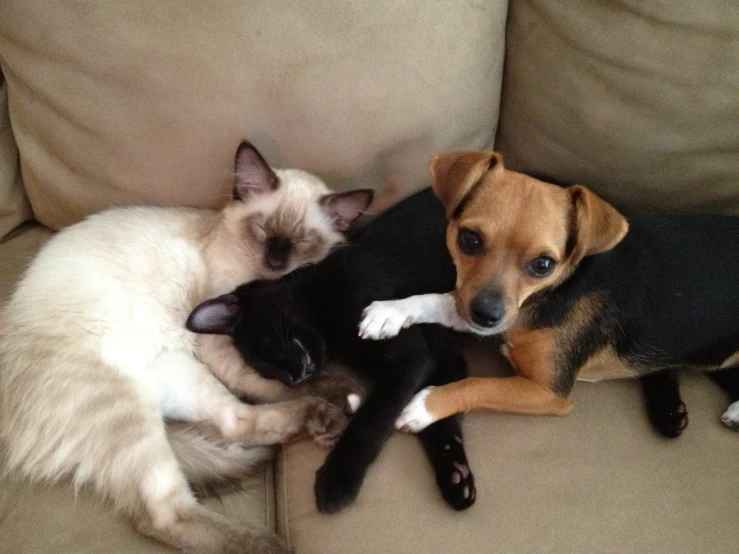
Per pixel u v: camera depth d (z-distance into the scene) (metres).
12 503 0.44
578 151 0.53
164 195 0.55
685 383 0.53
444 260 0.56
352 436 0.47
